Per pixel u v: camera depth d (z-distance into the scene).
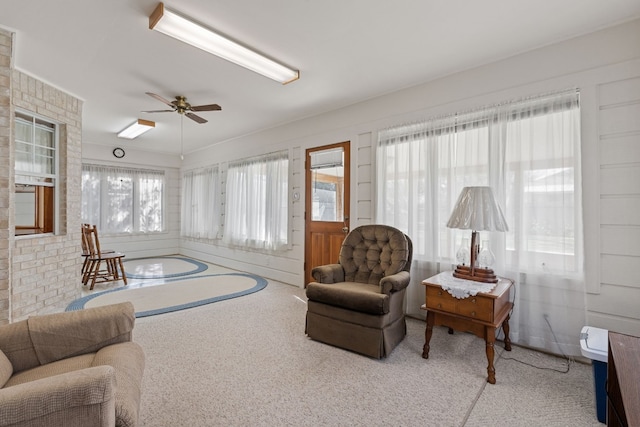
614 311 2.29
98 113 4.42
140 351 1.55
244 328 3.01
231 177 5.93
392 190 3.49
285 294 4.22
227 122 4.87
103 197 6.64
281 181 4.89
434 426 1.67
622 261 2.26
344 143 4.05
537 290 2.55
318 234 4.38
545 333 2.52
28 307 3.10
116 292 4.22
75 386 0.94
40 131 3.44
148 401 1.85
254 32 2.42
